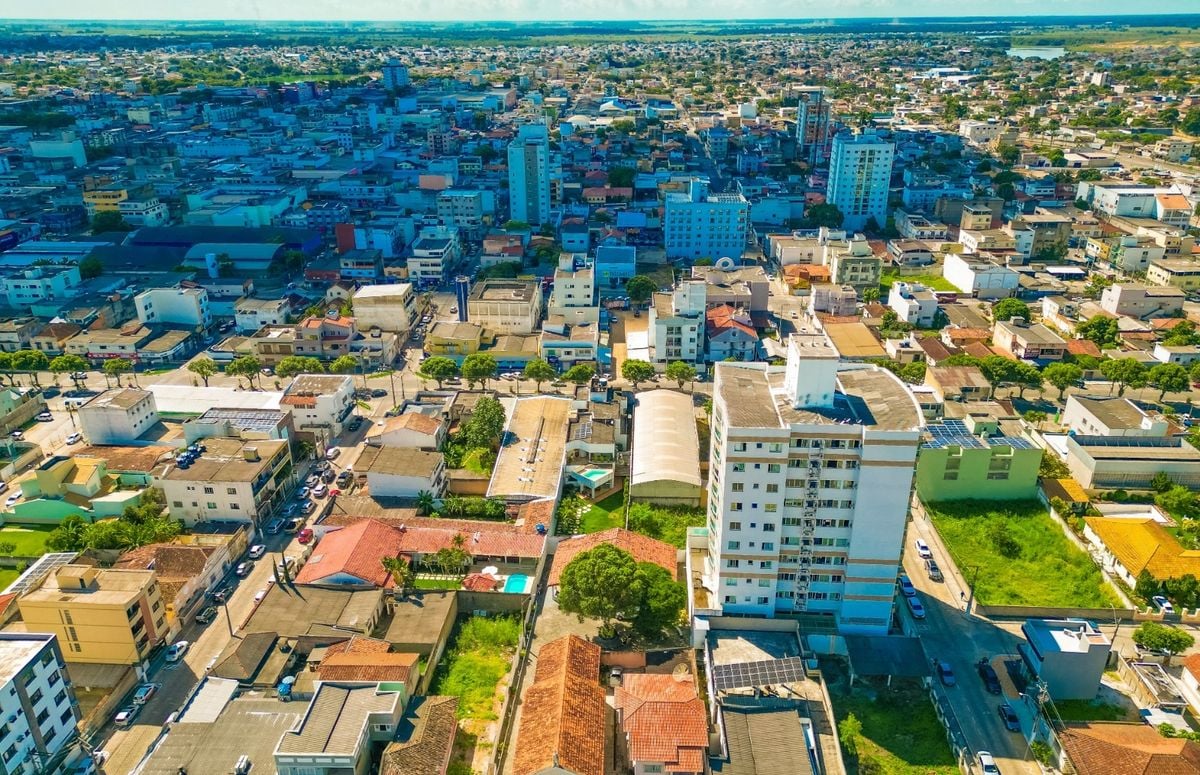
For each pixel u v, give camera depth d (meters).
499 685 139.62
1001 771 121.69
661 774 116.38
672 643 146.75
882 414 136.62
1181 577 154.38
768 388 146.88
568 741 115.06
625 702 126.31
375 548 165.88
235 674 134.62
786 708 127.12
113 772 123.12
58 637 137.75
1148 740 119.81
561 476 194.25
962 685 137.75
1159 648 139.00
